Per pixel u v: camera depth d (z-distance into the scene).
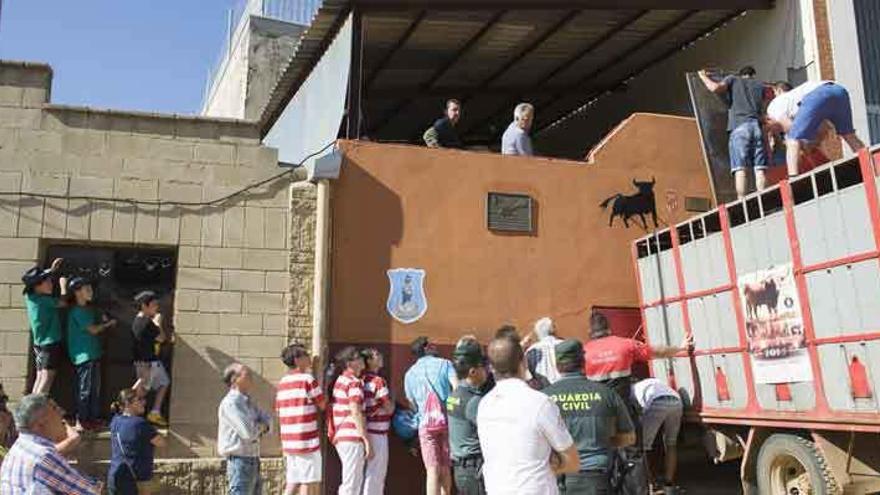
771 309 7.65
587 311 10.55
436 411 8.37
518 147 11.12
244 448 7.80
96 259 9.44
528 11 11.62
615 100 15.80
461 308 10.05
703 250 8.73
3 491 4.72
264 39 19.20
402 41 12.48
